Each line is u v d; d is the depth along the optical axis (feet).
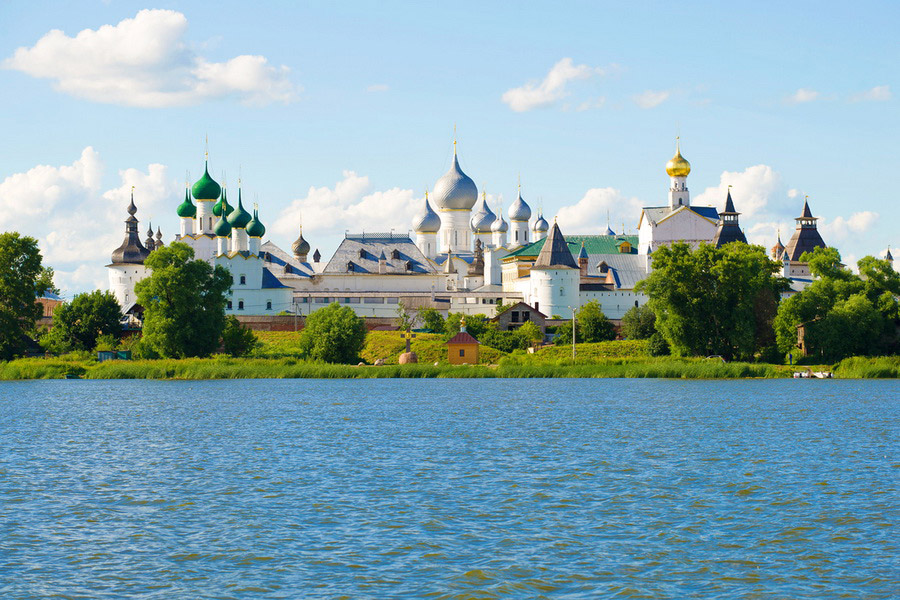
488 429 242.58
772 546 128.36
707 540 131.23
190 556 124.47
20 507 151.64
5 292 487.20
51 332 549.54
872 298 479.41
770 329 478.59
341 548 127.44
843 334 449.89
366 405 307.37
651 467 185.26
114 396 345.51
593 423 254.06
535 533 134.62
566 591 111.04
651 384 390.42
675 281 466.70
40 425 256.32
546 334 615.98
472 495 158.92
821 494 158.92
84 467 188.55
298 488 165.27
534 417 269.44
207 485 168.86
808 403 305.73
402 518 142.92
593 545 128.88
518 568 118.83
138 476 178.29
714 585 112.98
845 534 133.80
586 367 439.22
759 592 110.73
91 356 503.20
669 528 137.39
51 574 117.39
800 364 451.94
